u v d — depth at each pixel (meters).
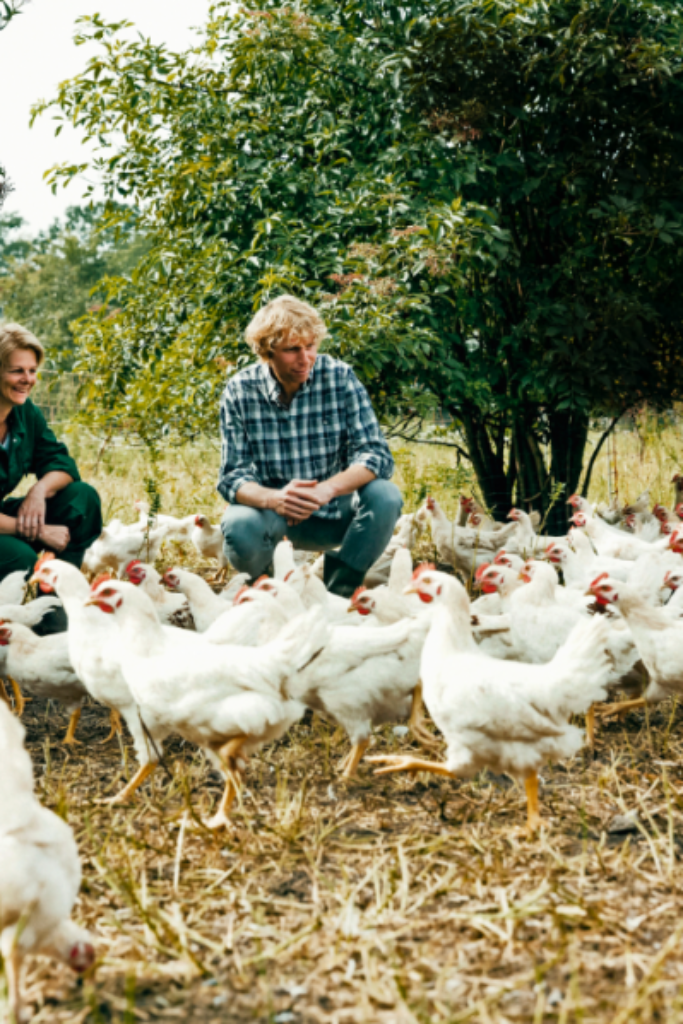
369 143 7.84
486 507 8.74
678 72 7.13
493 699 3.34
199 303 8.19
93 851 3.17
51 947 2.30
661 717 4.64
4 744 2.44
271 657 3.44
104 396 9.40
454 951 2.54
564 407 7.38
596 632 3.33
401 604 4.53
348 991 2.37
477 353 8.04
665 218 7.38
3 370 5.18
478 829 3.30
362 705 3.93
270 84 7.90
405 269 7.15
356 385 5.53
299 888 2.93
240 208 7.67
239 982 2.42
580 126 7.56
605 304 7.42
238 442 5.50
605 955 2.49
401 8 8.05
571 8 7.31
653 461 11.65
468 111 7.14
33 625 5.14
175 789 3.71
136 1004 2.34
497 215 7.40
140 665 3.62
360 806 3.57
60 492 5.67
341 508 5.58
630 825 3.27
